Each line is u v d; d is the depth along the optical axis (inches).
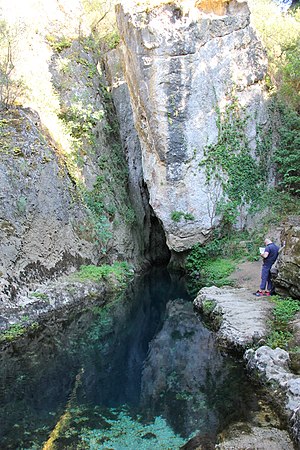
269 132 635.5
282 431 214.1
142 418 241.4
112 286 524.1
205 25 586.2
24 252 437.7
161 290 571.8
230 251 581.9
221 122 604.1
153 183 620.7
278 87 669.3
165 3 577.6
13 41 525.3
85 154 608.4
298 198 620.7
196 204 598.2
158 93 583.2
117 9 628.1
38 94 581.3
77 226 526.6
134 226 693.9
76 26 745.6
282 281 384.2
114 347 364.5
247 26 614.2
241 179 609.0
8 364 319.3
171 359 334.0
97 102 697.6
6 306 390.0
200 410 247.8
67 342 371.2
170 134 587.2
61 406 257.0
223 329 336.8
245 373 285.4
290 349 293.1
